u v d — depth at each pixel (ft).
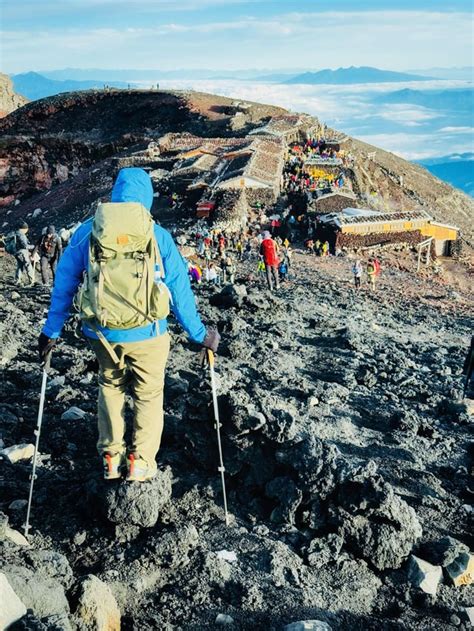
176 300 15.03
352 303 89.61
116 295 13.70
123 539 15.93
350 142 513.04
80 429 22.17
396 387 33.37
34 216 383.86
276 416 18.47
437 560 16.79
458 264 260.62
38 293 56.70
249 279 111.75
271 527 17.46
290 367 35.40
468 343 67.36
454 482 22.13
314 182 315.99
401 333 64.39
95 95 572.10
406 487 21.11
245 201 268.62
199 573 15.29
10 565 12.61
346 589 15.62
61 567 13.80
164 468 19.26
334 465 17.53
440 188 620.49
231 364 34.09
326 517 17.34
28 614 11.43
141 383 15.55
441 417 29.07
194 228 236.02
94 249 13.78
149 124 527.81
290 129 445.37
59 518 16.69
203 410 19.25
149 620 13.91
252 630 13.97
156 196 297.33
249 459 18.76
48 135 531.09
